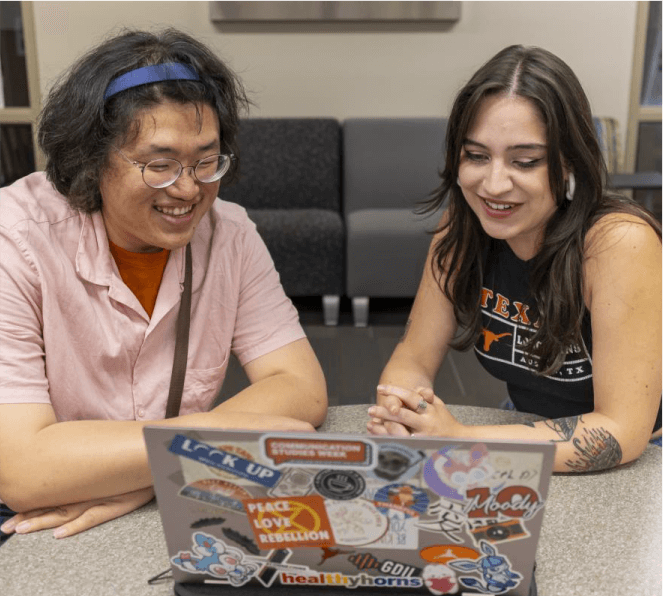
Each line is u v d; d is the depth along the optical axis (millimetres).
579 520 1028
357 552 814
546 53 1165
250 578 854
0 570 937
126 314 1245
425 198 4184
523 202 1179
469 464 740
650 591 886
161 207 1096
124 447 1042
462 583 826
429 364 1486
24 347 1151
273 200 4363
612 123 4426
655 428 1442
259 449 755
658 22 4543
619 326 1203
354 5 4438
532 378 1392
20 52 4617
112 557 961
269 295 1399
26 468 1053
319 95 4598
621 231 1213
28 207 1207
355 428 1315
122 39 1082
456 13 4465
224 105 1133
